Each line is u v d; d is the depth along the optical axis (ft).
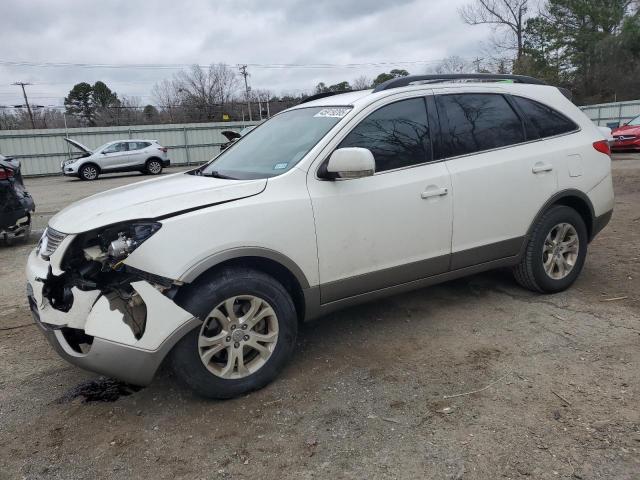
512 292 15.47
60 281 10.07
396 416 9.61
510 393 10.16
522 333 12.76
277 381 11.00
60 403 10.68
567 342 12.17
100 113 214.69
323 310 11.50
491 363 11.37
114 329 9.22
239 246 9.93
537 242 14.35
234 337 10.12
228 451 8.88
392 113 12.24
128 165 77.41
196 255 9.52
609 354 11.49
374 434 9.12
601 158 15.51
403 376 11.01
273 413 9.88
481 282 16.43
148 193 10.90
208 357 9.89
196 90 211.41
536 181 14.05
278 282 10.64
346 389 10.60
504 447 8.59
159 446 9.11
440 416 9.53
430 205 12.35
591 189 15.21
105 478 8.38
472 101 13.52
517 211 13.83
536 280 14.69
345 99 12.82
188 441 9.20
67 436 9.53
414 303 14.98
